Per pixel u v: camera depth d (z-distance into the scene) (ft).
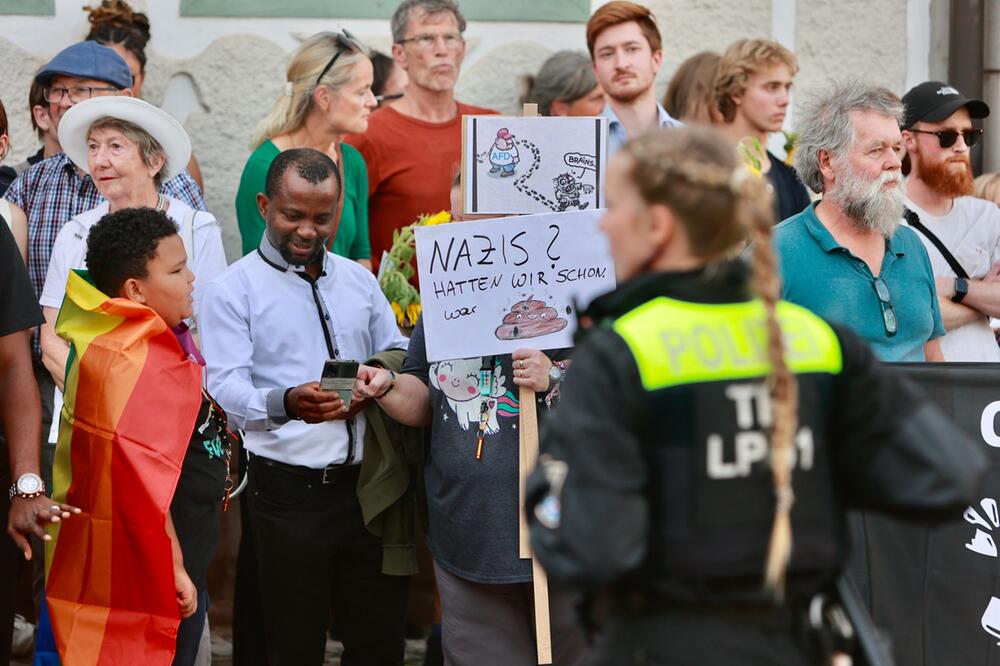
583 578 16.92
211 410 30.40
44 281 38.60
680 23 49.03
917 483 18.08
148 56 46.24
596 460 17.13
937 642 30.22
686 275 18.15
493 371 31.53
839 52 49.98
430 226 31.12
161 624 28.45
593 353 17.70
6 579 32.37
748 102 44.34
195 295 35.88
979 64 50.16
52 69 39.65
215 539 30.81
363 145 43.24
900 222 33.14
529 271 31.12
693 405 17.58
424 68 43.42
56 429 33.94
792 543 17.74
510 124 32.27
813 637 17.78
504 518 30.91
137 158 35.76
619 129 43.96
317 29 46.98
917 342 32.27
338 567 34.30
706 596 17.53
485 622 31.50
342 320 34.06
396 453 33.32
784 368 17.44
